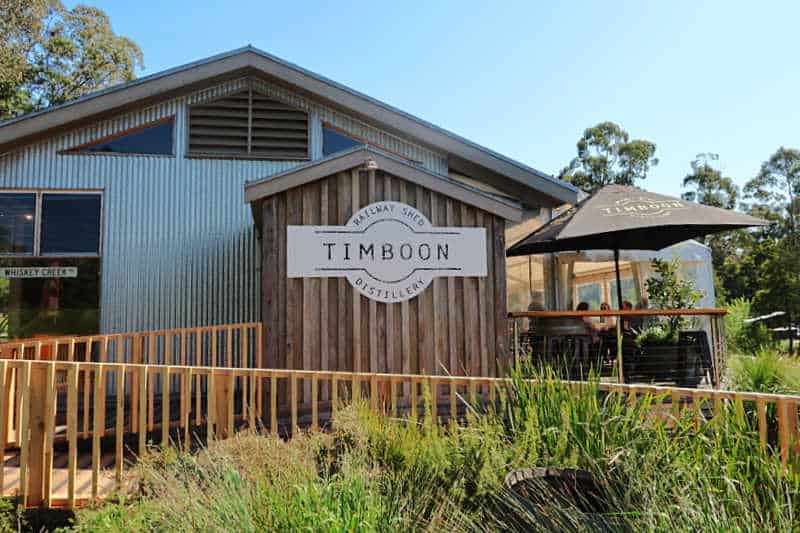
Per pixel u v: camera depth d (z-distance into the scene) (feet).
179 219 28.66
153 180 28.71
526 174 29.45
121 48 77.97
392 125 29.53
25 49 69.26
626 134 125.90
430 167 30.63
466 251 21.84
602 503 9.66
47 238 27.61
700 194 130.31
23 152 27.73
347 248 20.94
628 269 38.50
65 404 24.03
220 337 28.14
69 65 74.49
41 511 12.84
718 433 10.87
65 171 27.96
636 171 124.06
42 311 27.14
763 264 76.38
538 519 8.70
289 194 20.81
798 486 9.42
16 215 27.50
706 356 23.13
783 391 19.45
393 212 21.43
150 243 28.30
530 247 27.81
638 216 22.54
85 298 27.48
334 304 20.66
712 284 37.09
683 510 8.32
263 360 20.12
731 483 9.22
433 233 21.65
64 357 26.86
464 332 21.45
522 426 12.86
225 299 28.50
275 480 9.51
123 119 28.73
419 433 12.32
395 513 8.92
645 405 12.17
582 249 28.55
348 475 9.19
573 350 23.12
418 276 21.35
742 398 11.35
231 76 29.76
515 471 10.38
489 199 21.94
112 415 21.43
